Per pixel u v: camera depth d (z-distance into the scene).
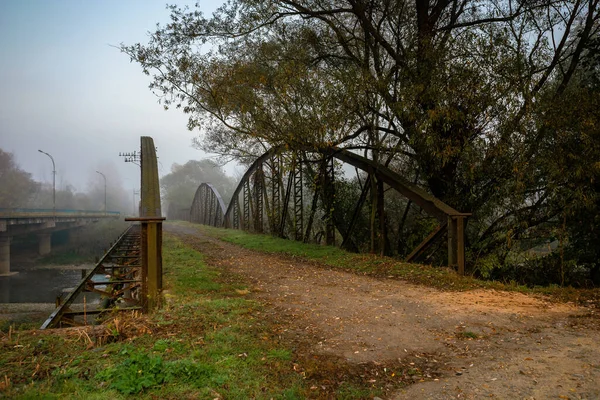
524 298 8.21
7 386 3.77
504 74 11.51
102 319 6.78
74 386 3.78
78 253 48.50
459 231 10.93
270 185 26.95
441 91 11.67
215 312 6.73
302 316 6.94
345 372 4.57
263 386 4.02
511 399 3.78
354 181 19.28
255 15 13.57
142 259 7.33
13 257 45.66
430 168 13.73
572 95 11.14
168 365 4.18
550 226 12.70
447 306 7.53
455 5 14.59
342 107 13.35
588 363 4.47
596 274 12.83
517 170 11.34
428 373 4.55
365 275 11.62
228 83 13.84
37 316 13.72
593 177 10.46
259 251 18.34
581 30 13.16
